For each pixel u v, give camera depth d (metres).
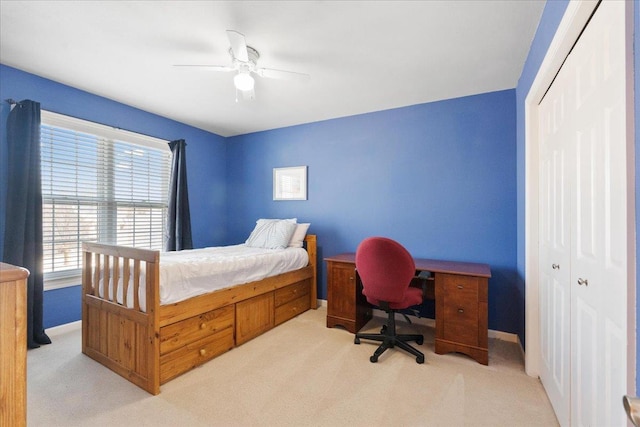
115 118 3.02
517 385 1.88
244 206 4.21
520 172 2.36
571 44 1.28
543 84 1.68
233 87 2.69
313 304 3.47
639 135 0.71
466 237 2.82
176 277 1.95
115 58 2.21
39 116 2.38
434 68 2.32
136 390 1.81
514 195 2.64
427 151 3.01
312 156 3.69
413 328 2.85
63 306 2.66
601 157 1.02
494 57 2.14
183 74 2.45
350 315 2.76
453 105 2.89
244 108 3.22
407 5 1.63
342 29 1.84
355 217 3.40
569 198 1.37
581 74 1.21
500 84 2.58
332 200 3.55
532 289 2.00
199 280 2.12
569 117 1.36
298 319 3.12
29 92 2.43
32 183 2.34
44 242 2.55
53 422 1.52
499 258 2.69
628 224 0.76
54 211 2.62
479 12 1.68
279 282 2.92
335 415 1.60
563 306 1.46
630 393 0.75
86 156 2.84
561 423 1.49
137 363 1.87
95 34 1.91
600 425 1.05
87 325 2.22
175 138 3.64
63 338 2.53
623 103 0.84
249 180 4.17
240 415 1.59
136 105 3.14
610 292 0.96
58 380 1.90
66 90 2.65
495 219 2.71
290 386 1.86
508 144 2.66
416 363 2.16
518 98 2.47
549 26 1.50
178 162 3.49
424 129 3.03
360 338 2.53
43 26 1.83
